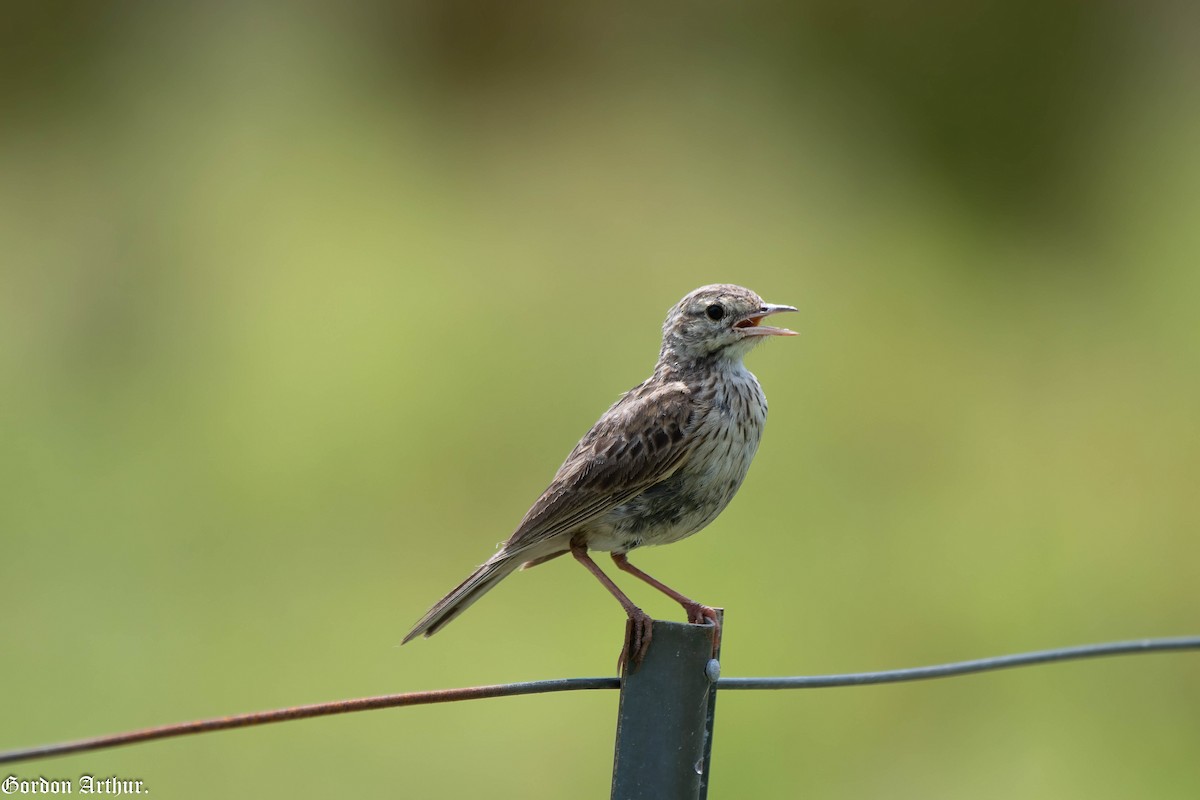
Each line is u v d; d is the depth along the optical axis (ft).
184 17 77.25
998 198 66.85
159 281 58.90
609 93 72.90
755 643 40.01
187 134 69.36
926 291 58.39
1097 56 72.28
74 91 73.31
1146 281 60.90
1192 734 39.86
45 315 57.06
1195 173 66.69
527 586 41.14
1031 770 38.47
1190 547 45.91
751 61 74.33
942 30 73.82
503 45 75.00
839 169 67.26
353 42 75.82
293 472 47.19
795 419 49.49
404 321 53.47
